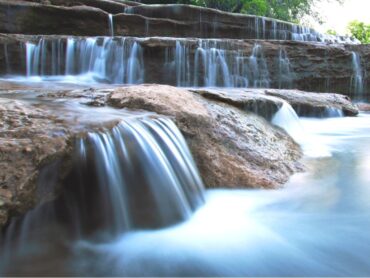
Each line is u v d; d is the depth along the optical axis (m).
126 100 5.52
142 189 4.21
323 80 15.01
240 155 5.55
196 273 3.17
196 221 4.20
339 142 7.75
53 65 12.48
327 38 22.22
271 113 7.52
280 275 3.18
